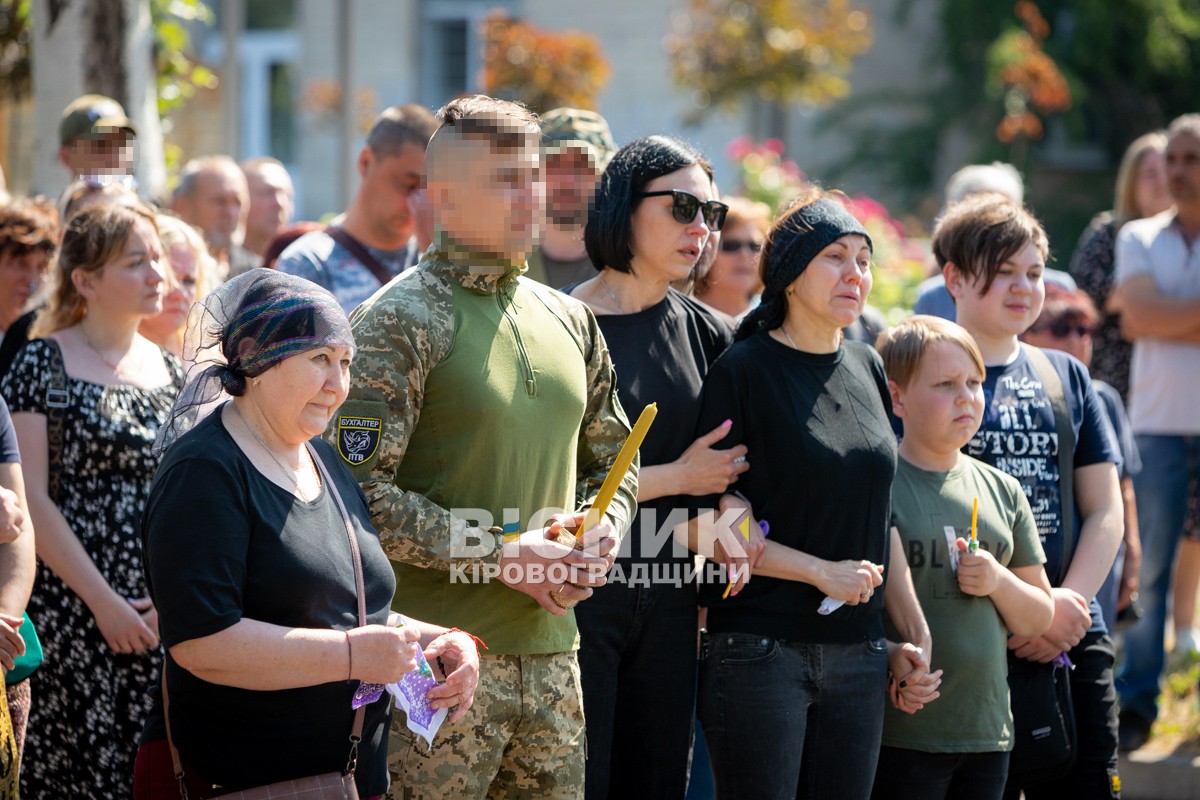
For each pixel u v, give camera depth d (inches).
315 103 1295.5
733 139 1343.5
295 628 210.8
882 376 305.4
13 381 305.4
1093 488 336.5
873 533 286.2
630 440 249.3
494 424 244.2
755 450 289.1
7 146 965.2
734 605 287.1
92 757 301.1
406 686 223.6
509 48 1080.2
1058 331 385.7
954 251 331.3
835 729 283.4
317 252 402.9
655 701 298.4
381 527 237.9
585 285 314.2
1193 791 424.8
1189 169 463.8
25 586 270.5
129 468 309.1
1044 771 319.6
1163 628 449.7
